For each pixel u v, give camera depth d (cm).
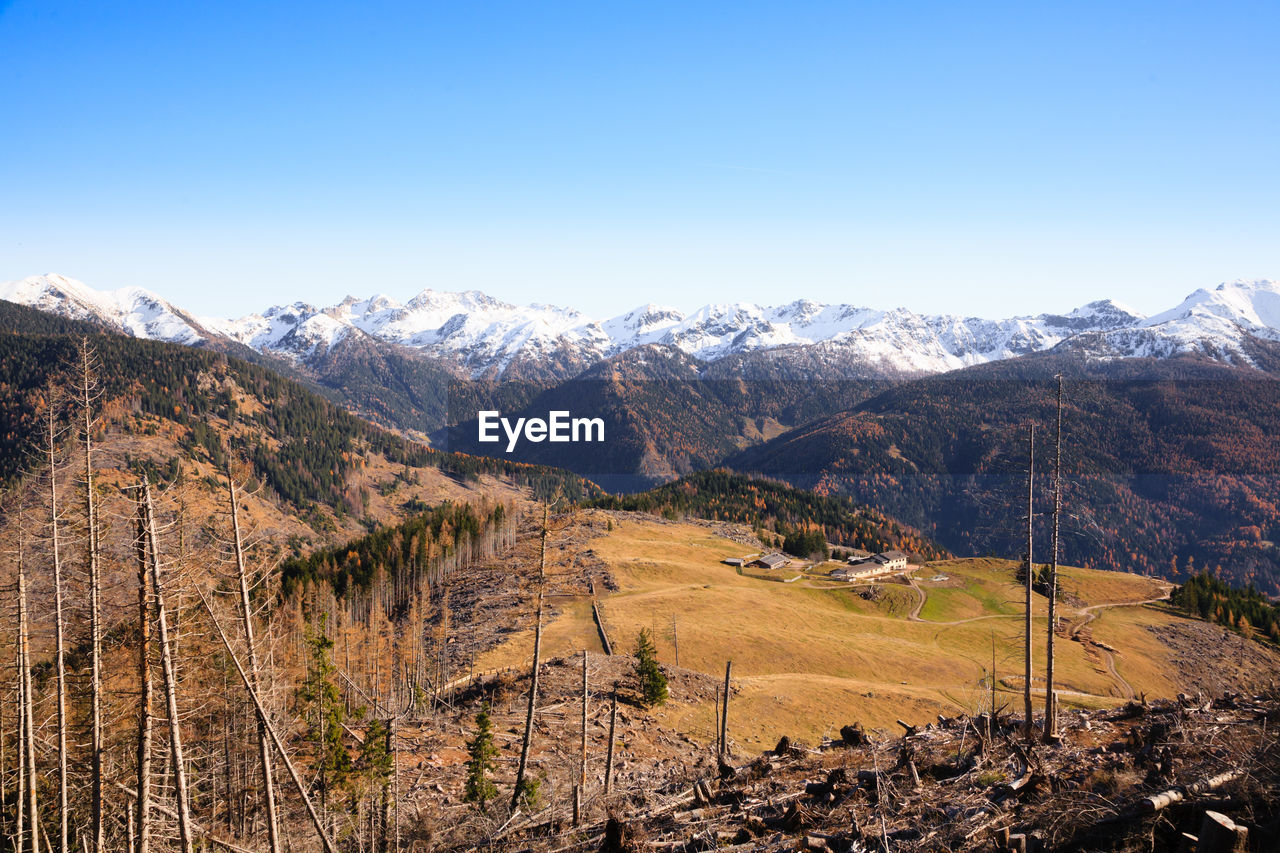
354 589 11388
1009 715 2870
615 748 4669
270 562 2484
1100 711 2761
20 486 2302
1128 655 10456
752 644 9225
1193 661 10588
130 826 2664
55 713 2980
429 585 12362
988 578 14675
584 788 3497
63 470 2198
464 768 4181
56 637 2528
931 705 7225
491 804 3341
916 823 1759
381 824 3331
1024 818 1667
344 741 4197
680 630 9462
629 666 6894
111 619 2358
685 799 2486
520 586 11681
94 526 2230
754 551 16862
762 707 6550
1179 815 1426
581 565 12962
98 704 2391
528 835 2748
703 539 17462
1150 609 13188
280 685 2689
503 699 5812
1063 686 8944
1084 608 12588
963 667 9412
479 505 16562
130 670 2373
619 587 11688
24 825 2844
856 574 14538
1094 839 1462
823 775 2423
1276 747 1561
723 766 2816
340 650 7538
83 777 3130
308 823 3603
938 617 12506
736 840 1983
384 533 14738
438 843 3070
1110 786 1647
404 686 6900
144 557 2036
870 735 3042
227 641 2219
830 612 11881
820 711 6669
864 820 1873
